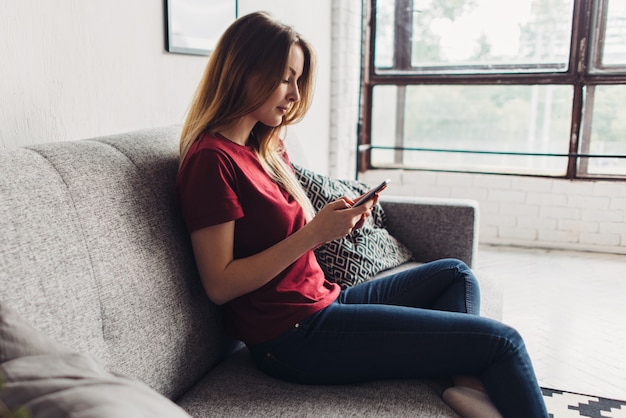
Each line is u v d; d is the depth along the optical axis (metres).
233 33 1.33
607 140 3.62
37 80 1.37
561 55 3.60
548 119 3.71
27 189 0.97
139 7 1.76
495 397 1.22
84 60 1.53
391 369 1.29
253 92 1.31
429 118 3.96
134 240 1.16
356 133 3.98
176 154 1.42
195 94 1.40
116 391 0.67
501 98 3.79
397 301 1.56
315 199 1.95
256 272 1.24
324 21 3.44
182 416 0.70
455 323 1.27
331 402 1.21
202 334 1.32
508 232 3.96
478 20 3.73
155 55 1.86
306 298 1.34
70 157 1.11
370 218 2.10
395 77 3.95
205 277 1.25
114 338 1.07
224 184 1.23
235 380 1.32
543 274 3.35
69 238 1.01
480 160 3.92
